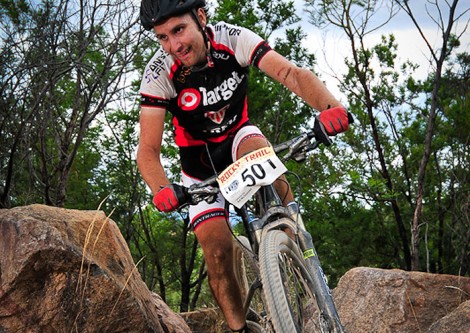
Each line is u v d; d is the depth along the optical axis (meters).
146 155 3.00
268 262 2.50
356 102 13.82
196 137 3.28
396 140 14.08
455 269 14.61
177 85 3.12
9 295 3.14
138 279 3.78
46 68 9.39
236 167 2.68
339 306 4.76
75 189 17.88
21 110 9.80
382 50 13.62
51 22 9.39
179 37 2.90
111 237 3.66
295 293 2.70
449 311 4.25
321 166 13.45
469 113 12.63
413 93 13.83
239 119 3.24
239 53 3.10
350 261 15.03
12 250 3.20
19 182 11.59
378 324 4.30
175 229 20.19
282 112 16.23
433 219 14.86
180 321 4.34
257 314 3.39
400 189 14.06
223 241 3.17
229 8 15.63
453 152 14.07
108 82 10.65
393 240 15.30
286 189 3.02
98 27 9.95
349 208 14.70
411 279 4.38
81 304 3.23
